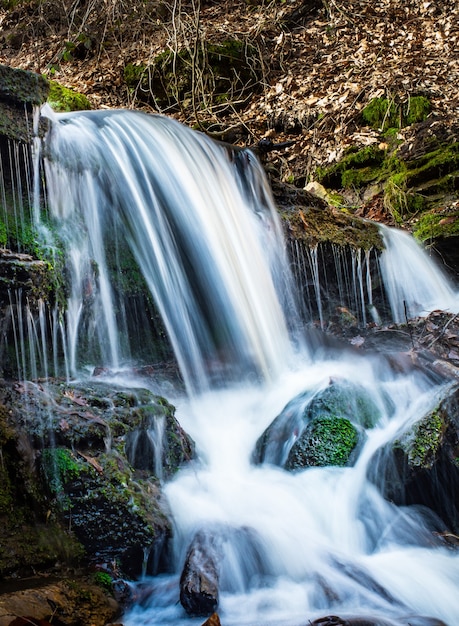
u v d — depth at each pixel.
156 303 5.55
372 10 14.15
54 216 5.15
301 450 4.29
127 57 13.53
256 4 14.62
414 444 4.17
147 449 3.99
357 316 7.18
